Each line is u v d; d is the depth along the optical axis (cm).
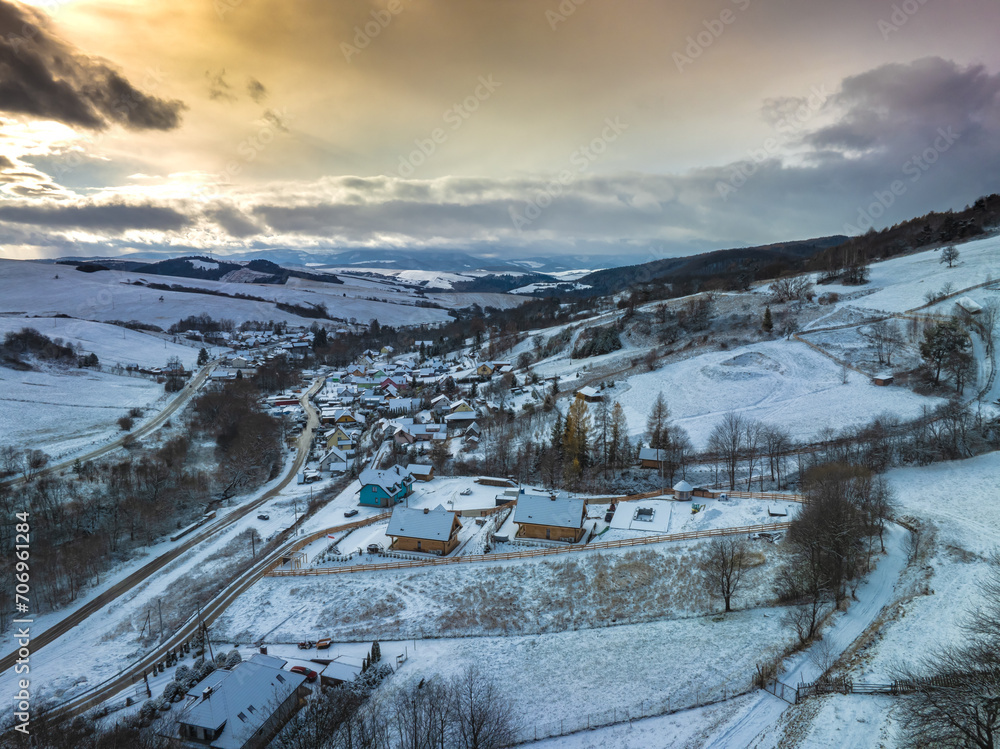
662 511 9581
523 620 6925
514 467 12469
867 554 6950
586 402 14900
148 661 6944
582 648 6116
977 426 10388
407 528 9050
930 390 12456
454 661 6094
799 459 10825
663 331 19700
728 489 10369
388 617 7225
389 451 14638
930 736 3691
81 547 9694
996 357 12788
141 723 5638
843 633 5503
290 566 8856
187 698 5825
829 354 15138
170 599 8419
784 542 7869
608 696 5188
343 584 8125
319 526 10538
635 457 11975
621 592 7256
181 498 12375
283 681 5728
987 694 3600
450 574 8050
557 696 5281
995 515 7425
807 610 6012
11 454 13300
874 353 14662
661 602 6975
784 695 4700
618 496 10619
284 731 5353
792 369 14850
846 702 4341
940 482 8862
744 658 5447
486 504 10825
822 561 6406
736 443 11306
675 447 11631
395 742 4803
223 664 6506
